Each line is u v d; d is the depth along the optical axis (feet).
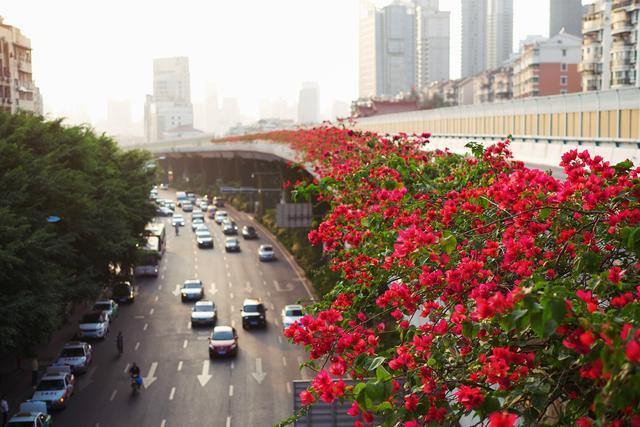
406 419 25.61
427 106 483.10
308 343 29.73
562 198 30.76
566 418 22.71
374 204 56.59
